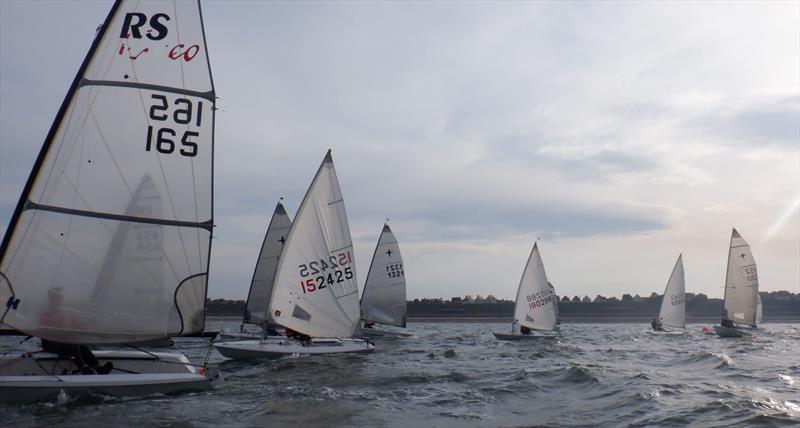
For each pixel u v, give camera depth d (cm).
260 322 3117
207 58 1240
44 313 1084
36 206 1085
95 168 1133
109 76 1153
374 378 1658
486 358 2417
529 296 3688
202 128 1225
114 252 1140
